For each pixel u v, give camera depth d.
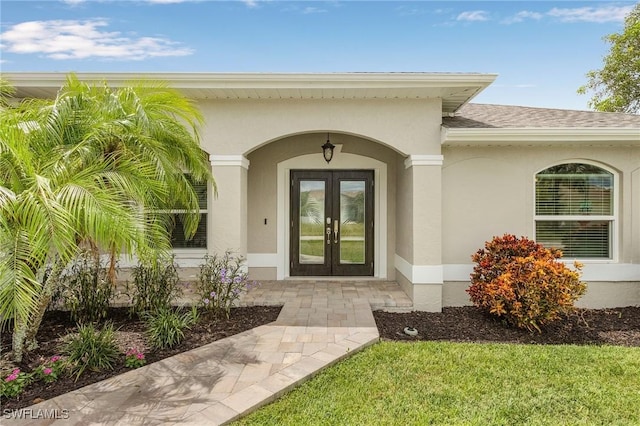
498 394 3.55
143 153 4.14
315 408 3.27
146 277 5.79
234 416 3.07
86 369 3.90
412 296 6.52
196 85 5.98
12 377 3.47
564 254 6.96
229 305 5.85
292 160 8.44
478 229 6.87
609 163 6.76
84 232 3.45
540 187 6.96
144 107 4.33
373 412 3.21
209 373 3.86
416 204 6.48
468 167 6.86
